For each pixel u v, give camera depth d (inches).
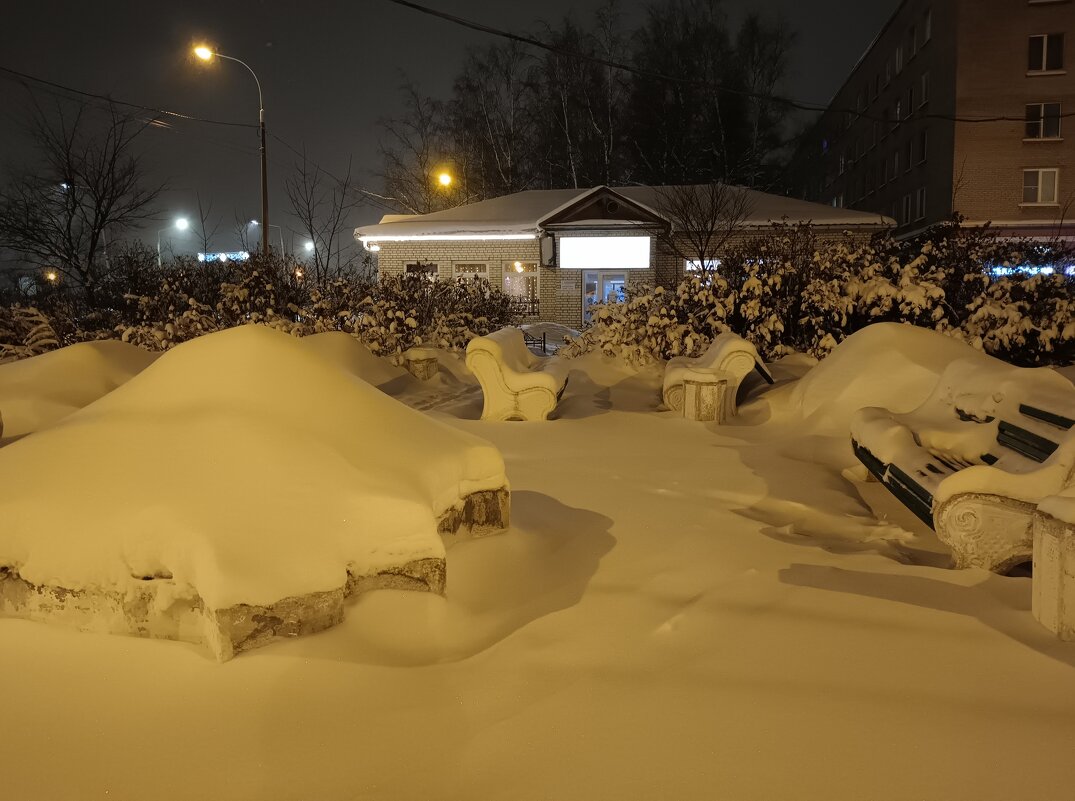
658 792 97.7
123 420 150.0
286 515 132.9
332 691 116.4
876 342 331.6
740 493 239.0
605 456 294.8
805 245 536.4
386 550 138.7
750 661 129.2
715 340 420.2
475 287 817.5
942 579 162.2
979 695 118.3
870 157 1829.5
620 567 173.0
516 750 105.8
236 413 149.9
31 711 111.3
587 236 1147.9
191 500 131.4
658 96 1711.4
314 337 467.2
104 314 668.7
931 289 404.2
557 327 997.2
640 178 1749.5
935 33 1419.8
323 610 128.3
